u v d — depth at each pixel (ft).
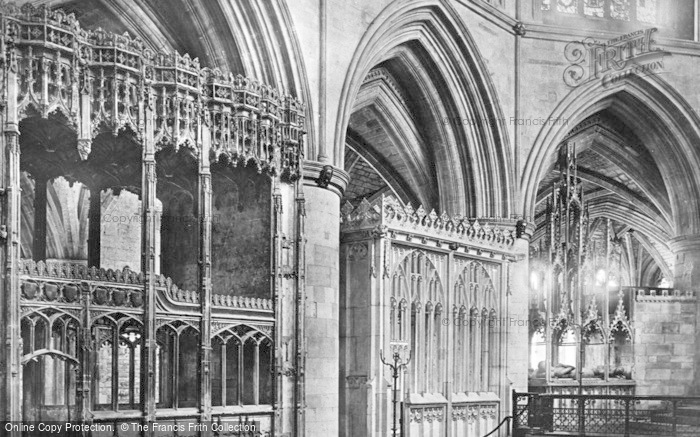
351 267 65.67
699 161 99.81
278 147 54.19
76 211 79.92
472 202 86.63
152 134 47.19
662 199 113.29
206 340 48.75
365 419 63.41
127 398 79.82
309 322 60.59
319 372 60.64
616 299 113.09
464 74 84.12
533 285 96.73
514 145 88.48
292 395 54.34
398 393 64.64
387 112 86.79
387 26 73.00
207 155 49.88
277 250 53.62
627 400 67.92
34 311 41.24
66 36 43.39
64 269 42.86
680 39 98.53
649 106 98.84
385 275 64.44
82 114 44.09
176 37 63.16
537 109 90.89
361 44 69.62
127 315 45.21
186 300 48.37
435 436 68.64
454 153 86.33
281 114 54.85
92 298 43.70
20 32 42.24
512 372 83.51
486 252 75.61
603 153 112.16
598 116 104.32
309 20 64.95
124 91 45.78
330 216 63.26
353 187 113.09
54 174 51.37
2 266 40.29
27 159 49.90
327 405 60.80
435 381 69.62
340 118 67.10
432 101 85.10
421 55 82.17
